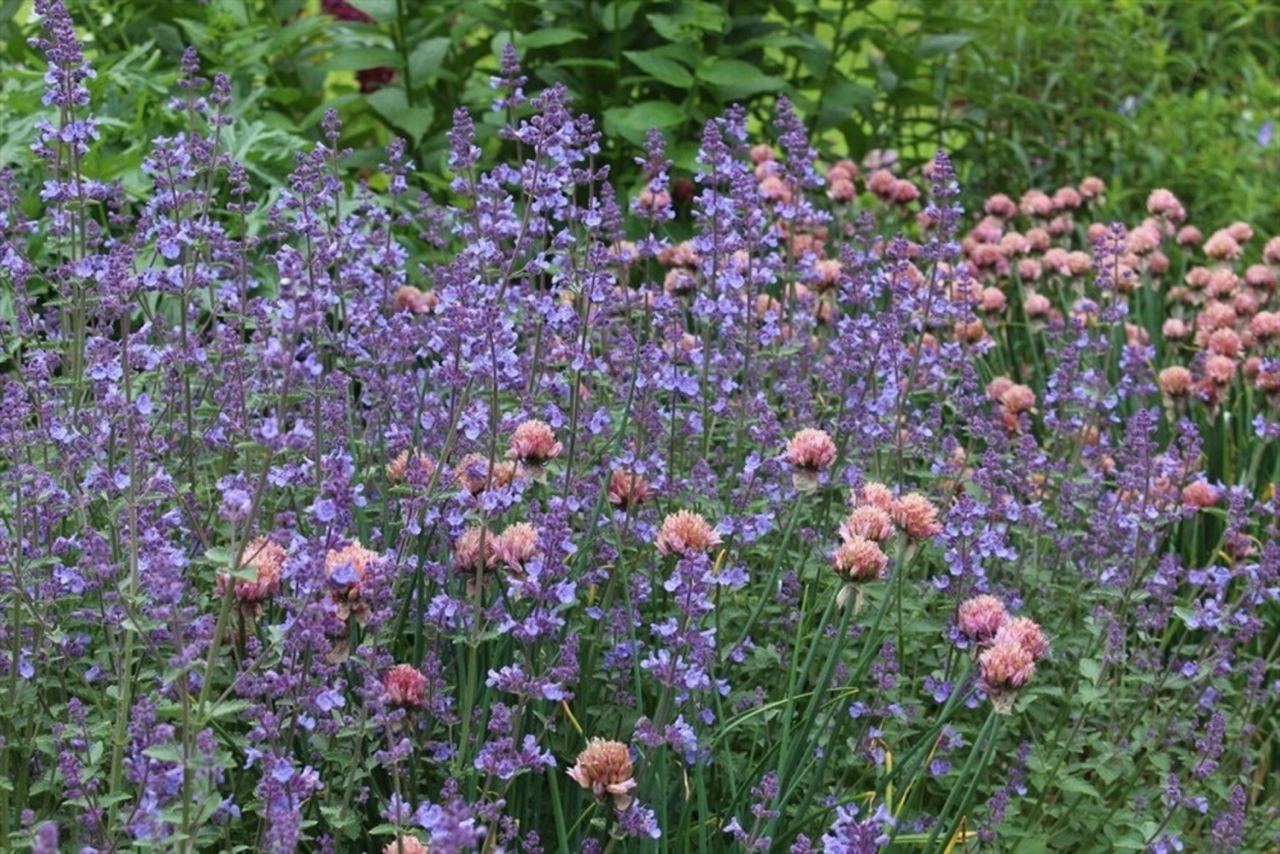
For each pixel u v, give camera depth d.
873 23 7.77
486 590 3.25
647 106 6.35
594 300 3.49
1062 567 4.27
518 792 3.13
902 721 3.46
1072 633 4.06
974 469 4.36
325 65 6.89
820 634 3.21
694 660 3.01
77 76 3.38
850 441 4.18
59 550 3.05
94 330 3.72
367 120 7.49
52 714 3.06
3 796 2.89
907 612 3.78
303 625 2.69
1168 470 4.35
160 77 6.11
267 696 2.88
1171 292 6.31
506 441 3.53
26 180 5.57
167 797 2.64
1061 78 8.55
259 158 6.00
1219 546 4.45
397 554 3.22
